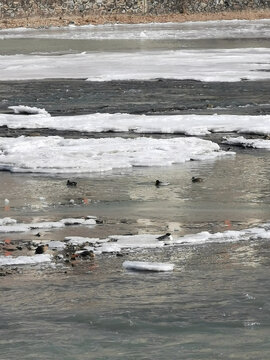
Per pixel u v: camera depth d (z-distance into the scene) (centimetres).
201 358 1650
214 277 2052
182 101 5053
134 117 4369
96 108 4853
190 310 1864
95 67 6775
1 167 3309
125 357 1659
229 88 5556
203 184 3039
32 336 1748
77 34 11250
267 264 2142
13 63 7175
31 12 13638
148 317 1831
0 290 1986
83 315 1845
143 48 8650
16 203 2803
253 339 1727
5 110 4825
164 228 2484
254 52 7794
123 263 2136
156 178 3130
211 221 2558
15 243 2333
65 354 1673
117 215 2636
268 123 4147
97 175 3188
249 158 3469
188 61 7050
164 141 3706
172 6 14475
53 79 6128
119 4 14250
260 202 2786
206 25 12950
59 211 2692
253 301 1908
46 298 1938
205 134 3962
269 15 14588
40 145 3666
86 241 2345
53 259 2189
